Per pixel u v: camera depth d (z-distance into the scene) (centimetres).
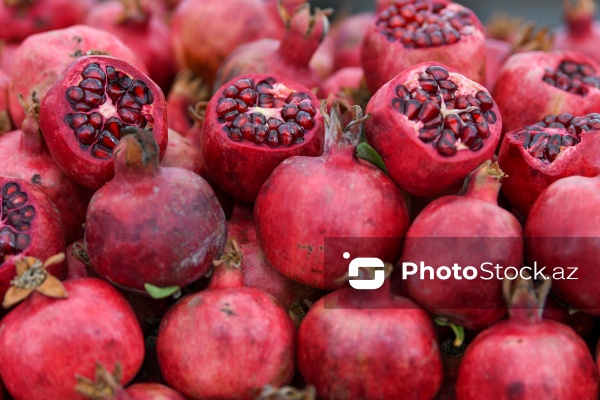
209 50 90
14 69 72
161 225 56
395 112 60
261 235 60
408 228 60
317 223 57
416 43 71
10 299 56
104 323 55
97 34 74
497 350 54
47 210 61
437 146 59
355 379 55
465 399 55
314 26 76
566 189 57
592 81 73
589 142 63
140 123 64
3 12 95
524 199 65
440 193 62
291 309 64
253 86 68
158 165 58
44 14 96
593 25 100
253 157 64
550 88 71
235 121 65
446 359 60
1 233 59
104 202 57
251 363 56
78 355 54
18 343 55
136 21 92
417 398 55
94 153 62
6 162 66
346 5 130
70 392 55
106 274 58
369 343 55
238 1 90
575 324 61
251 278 63
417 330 56
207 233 58
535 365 53
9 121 76
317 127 65
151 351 62
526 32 87
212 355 56
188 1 93
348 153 59
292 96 68
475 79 72
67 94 62
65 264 62
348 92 80
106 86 63
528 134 66
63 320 55
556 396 53
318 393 56
